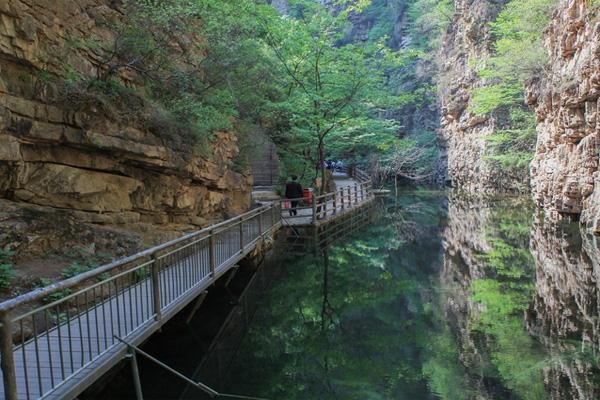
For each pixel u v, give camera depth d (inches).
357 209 932.0
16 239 245.8
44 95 270.2
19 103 252.1
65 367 170.9
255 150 618.2
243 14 599.8
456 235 739.4
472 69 1349.7
